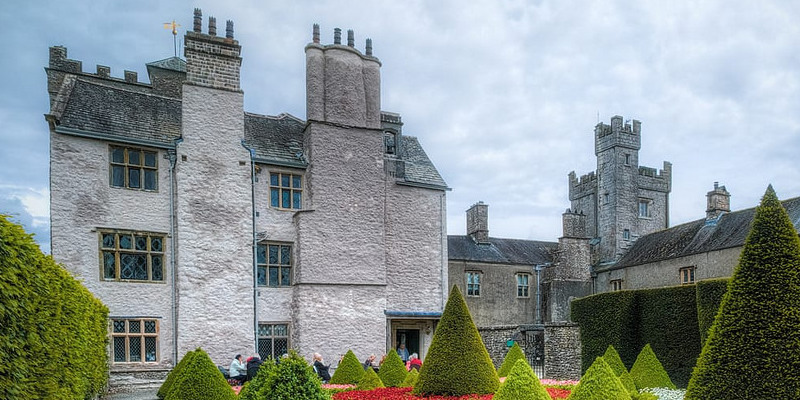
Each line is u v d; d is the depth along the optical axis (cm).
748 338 762
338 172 2339
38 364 772
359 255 2327
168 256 2053
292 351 839
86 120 1997
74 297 1028
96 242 1939
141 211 2027
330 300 2247
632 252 4159
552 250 4456
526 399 849
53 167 1905
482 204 4122
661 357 2089
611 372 873
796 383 721
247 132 2366
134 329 1973
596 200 4866
